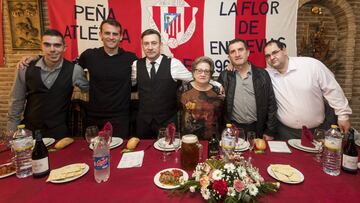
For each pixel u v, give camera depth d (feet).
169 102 6.79
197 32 9.54
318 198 3.11
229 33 9.53
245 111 6.64
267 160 4.27
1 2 10.36
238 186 2.89
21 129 4.30
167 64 6.67
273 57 6.22
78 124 8.18
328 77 6.33
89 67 6.96
